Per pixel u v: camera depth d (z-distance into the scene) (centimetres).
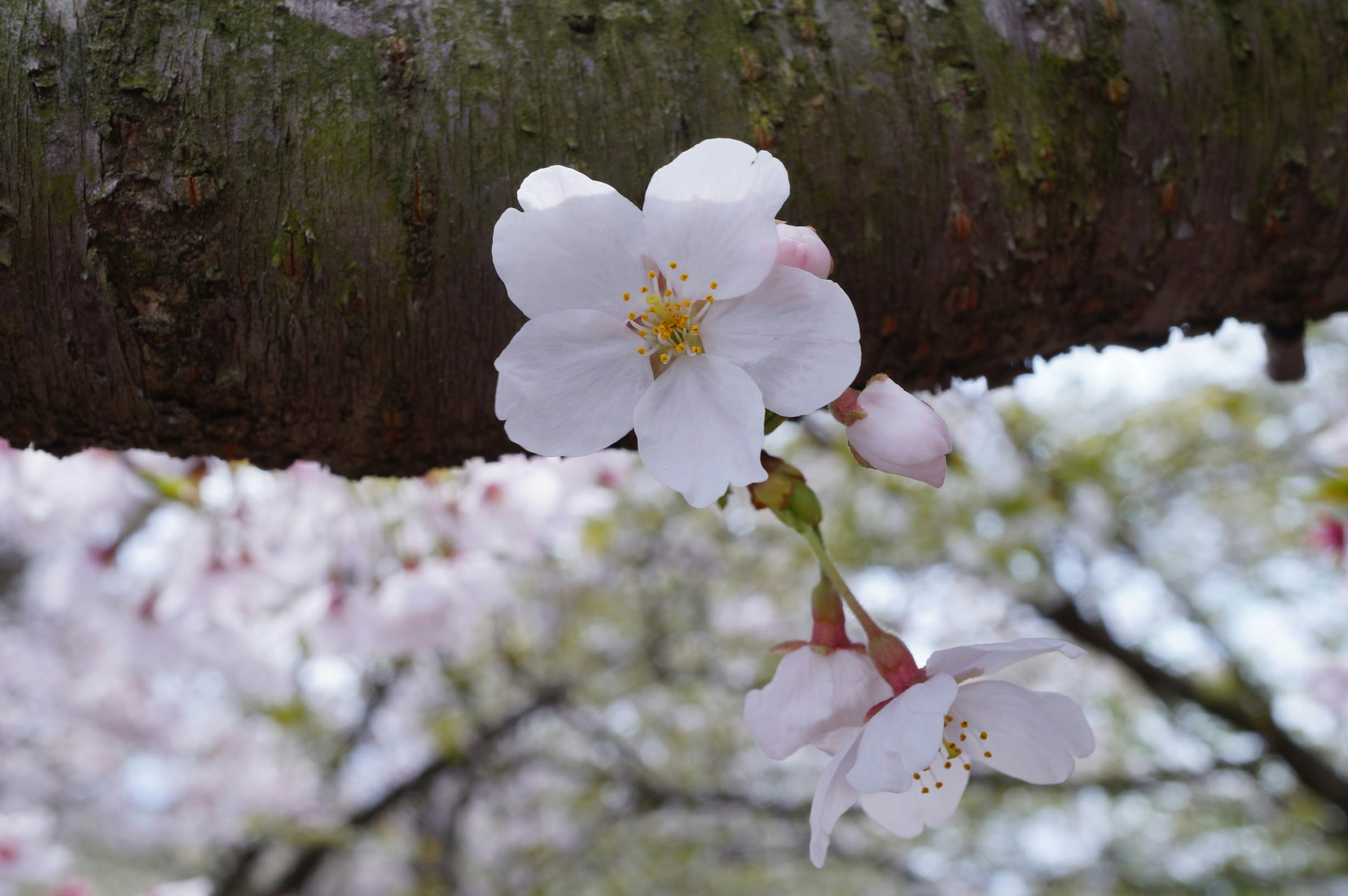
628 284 16
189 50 17
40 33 17
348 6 17
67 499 38
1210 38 19
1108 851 117
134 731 100
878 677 17
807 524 17
